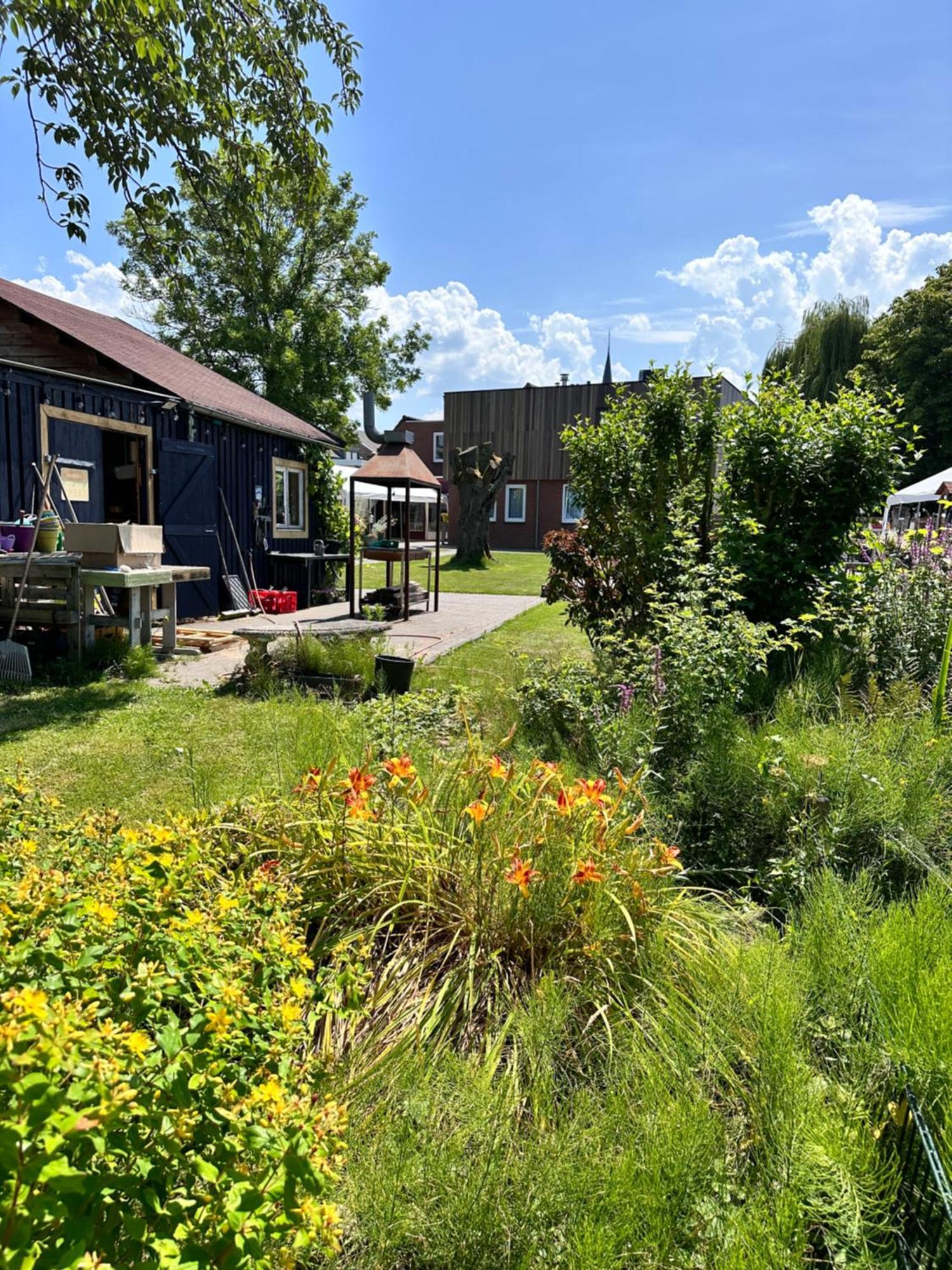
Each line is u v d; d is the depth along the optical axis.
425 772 2.98
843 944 2.01
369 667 6.12
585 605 6.41
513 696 4.17
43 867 1.76
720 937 2.23
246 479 12.02
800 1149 1.45
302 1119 1.10
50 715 5.37
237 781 3.52
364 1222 1.30
